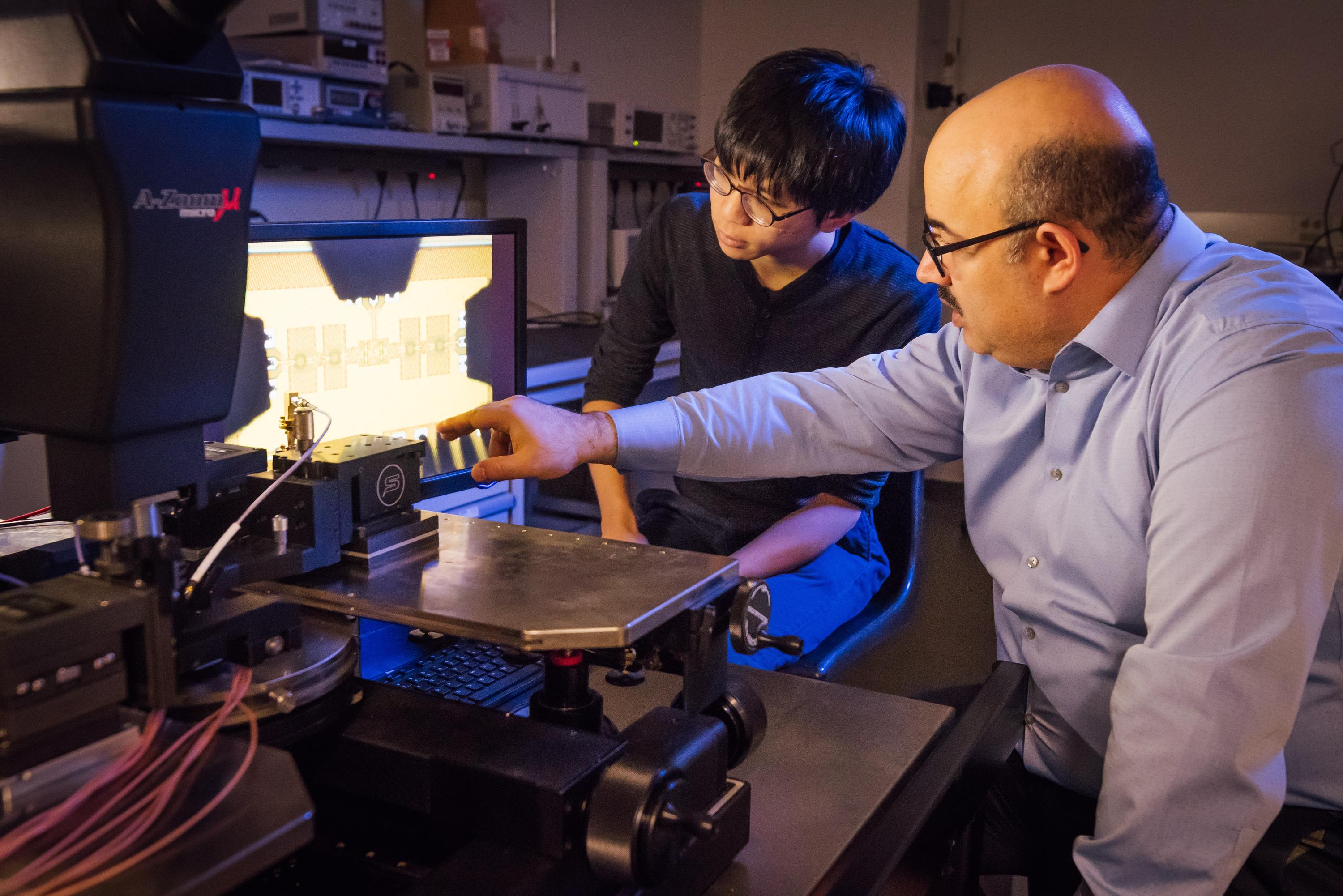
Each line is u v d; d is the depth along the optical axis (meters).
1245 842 0.83
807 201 1.39
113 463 0.55
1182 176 4.60
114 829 0.44
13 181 0.51
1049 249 0.93
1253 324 0.89
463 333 1.30
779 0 4.46
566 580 0.69
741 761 0.74
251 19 2.63
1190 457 0.87
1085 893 0.91
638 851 0.55
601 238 3.43
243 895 0.61
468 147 2.94
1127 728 0.87
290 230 1.05
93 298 0.51
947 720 0.86
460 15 3.22
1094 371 1.02
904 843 0.67
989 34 4.78
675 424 1.17
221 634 0.57
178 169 0.52
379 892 0.61
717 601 0.71
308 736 0.61
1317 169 4.35
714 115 4.71
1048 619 1.09
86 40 0.48
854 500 1.54
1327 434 0.83
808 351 1.62
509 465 1.00
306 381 1.13
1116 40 4.58
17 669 0.43
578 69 3.30
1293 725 0.85
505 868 0.56
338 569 0.72
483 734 0.63
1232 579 0.82
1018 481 1.15
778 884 0.63
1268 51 4.34
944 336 1.28
